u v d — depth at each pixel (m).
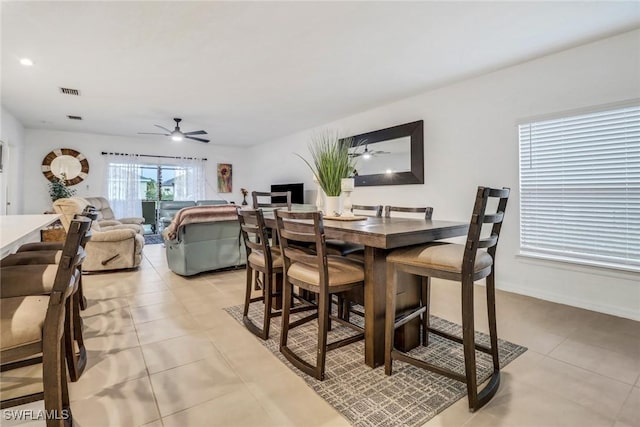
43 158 6.23
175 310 2.83
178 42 2.72
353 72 3.42
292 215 1.85
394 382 1.73
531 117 3.16
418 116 4.23
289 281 2.00
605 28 2.54
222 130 6.43
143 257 5.28
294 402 1.57
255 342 2.21
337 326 2.48
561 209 3.03
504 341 2.19
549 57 3.04
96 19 2.35
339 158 2.65
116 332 2.37
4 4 2.15
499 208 1.75
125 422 1.42
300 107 4.78
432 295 3.25
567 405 1.53
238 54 2.97
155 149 7.51
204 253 3.96
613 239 2.74
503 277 3.43
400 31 2.58
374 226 1.99
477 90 3.58
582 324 2.49
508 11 2.30
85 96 4.16
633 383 1.70
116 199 7.00
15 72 3.33
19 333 1.01
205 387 1.69
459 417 1.45
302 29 2.54
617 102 2.66
